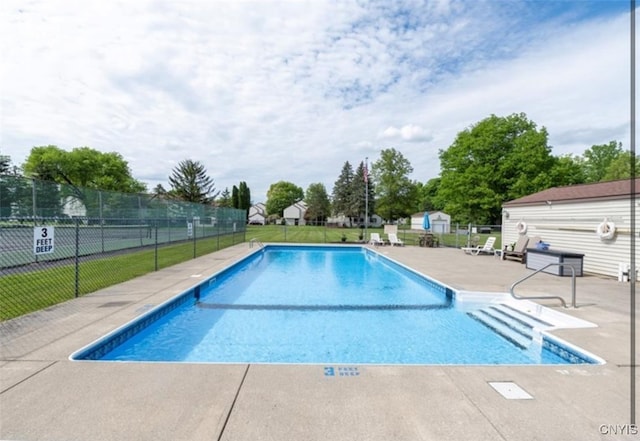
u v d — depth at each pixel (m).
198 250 14.91
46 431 2.14
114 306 5.41
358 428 2.22
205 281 7.85
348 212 53.66
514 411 2.45
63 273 8.34
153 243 16.52
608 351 3.73
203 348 4.94
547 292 6.90
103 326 4.39
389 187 43.78
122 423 2.23
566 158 34.03
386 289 8.96
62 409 2.40
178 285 7.16
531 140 27.84
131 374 2.97
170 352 4.80
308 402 2.54
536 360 4.57
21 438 2.07
